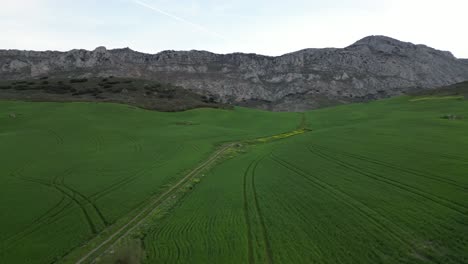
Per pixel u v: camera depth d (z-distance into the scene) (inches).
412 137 1808.6
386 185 994.1
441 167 1119.6
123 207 995.9
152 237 764.6
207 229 784.9
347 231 693.9
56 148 1908.2
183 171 1451.8
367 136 2021.4
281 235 710.5
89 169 1462.8
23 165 1524.4
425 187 927.7
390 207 803.4
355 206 840.3
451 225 660.1
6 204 1017.5
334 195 953.5
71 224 865.5
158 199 1077.1
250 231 749.3
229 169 1494.8
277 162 1552.7
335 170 1264.8
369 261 565.6
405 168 1168.8
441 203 789.9
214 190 1145.4
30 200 1055.0
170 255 660.1
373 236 655.8
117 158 1690.5
